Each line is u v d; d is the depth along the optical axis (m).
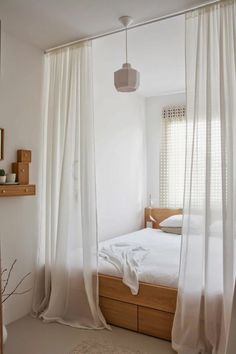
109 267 2.73
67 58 2.92
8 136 2.70
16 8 2.26
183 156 4.56
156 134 4.84
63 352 2.25
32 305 2.90
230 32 2.13
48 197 2.93
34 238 2.96
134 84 2.43
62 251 2.79
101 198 3.93
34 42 2.85
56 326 2.65
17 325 2.66
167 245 3.38
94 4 2.20
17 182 2.71
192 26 2.29
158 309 2.43
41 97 3.03
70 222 2.79
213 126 2.18
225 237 2.06
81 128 2.77
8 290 2.69
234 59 2.10
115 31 2.63
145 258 2.88
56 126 2.91
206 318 2.14
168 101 4.76
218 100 2.19
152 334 2.46
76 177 2.80
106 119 4.03
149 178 4.89
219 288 2.14
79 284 2.75
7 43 2.69
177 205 4.62
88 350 2.27
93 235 2.71
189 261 2.21
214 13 2.21
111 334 2.51
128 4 2.20
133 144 4.64
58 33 2.66
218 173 2.16
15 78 2.77
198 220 2.23
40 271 2.97
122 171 4.37
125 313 2.59
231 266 2.04
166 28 2.62
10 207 2.73
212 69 2.21
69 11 2.30
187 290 2.20
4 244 2.67
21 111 2.82
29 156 2.81
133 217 4.61
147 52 3.17
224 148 2.09
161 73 3.82
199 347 2.18
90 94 2.79
